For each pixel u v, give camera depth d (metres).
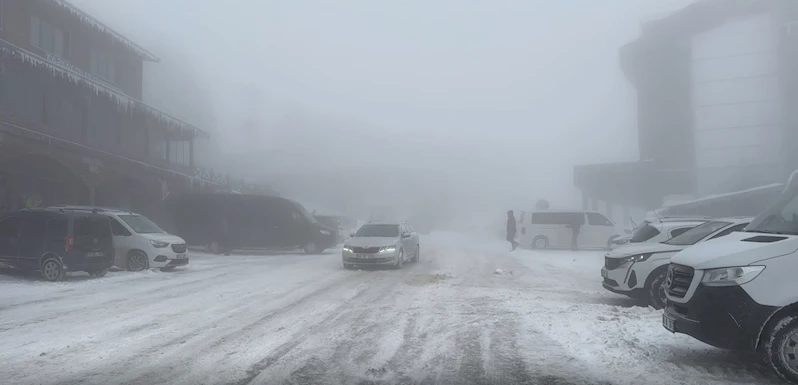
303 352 7.13
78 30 27.28
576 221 27.11
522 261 20.92
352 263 17.16
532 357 6.92
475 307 10.45
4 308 10.15
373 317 9.47
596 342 7.55
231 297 11.57
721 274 6.00
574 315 9.52
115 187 26.97
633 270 10.34
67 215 13.70
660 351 7.10
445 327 8.67
